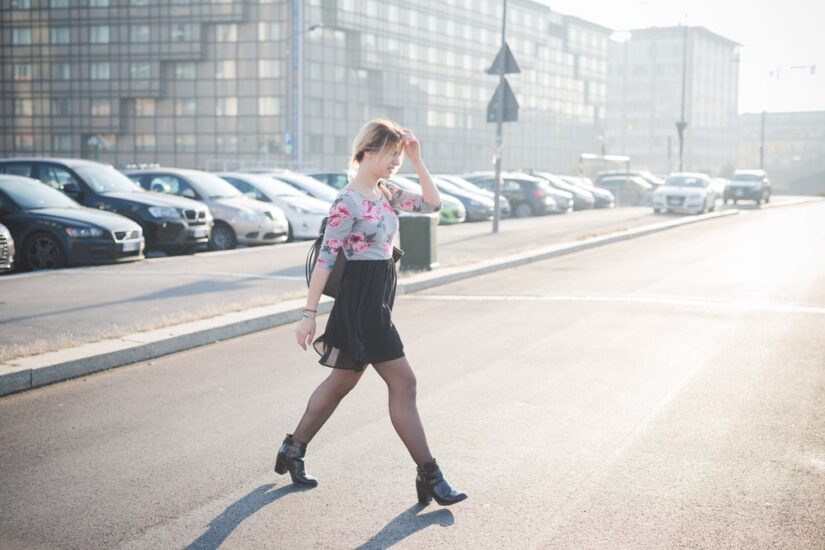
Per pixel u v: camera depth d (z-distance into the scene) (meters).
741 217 31.09
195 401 6.14
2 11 78.75
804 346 7.85
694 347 7.85
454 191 26.83
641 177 47.25
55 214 13.76
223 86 74.56
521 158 103.69
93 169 16.45
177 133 76.12
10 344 7.57
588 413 5.74
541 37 105.00
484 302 10.80
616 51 143.50
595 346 7.93
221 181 18.67
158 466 4.78
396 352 4.15
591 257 16.61
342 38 76.38
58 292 10.62
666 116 140.00
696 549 3.66
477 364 7.21
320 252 4.06
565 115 111.75
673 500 4.21
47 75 78.38
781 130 168.38
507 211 28.89
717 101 148.25
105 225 13.72
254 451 5.03
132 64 75.94
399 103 82.50
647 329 8.76
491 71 20.59
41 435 5.37
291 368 7.18
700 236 21.75
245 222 17.50
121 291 10.73
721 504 4.15
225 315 8.96
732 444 5.06
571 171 81.88
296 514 4.09
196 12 73.69
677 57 138.50
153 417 5.75
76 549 3.72
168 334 7.94
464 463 4.77
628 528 3.88
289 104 72.50
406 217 13.23
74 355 7.04
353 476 4.60
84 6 76.62
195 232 16.05
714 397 6.12
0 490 4.42
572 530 3.87
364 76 79.12
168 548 3.73
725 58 150.00
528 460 4.81
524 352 7.68
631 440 5.15
